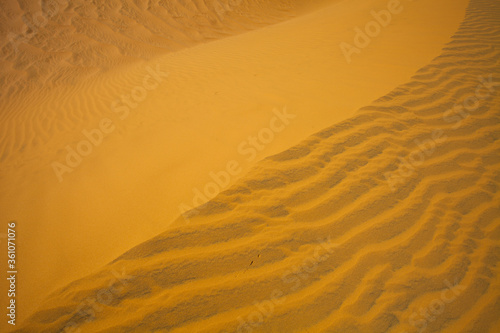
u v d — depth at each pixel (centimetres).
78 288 203
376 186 274
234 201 254
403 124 346
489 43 540
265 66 634
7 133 631
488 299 207
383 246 234
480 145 326
